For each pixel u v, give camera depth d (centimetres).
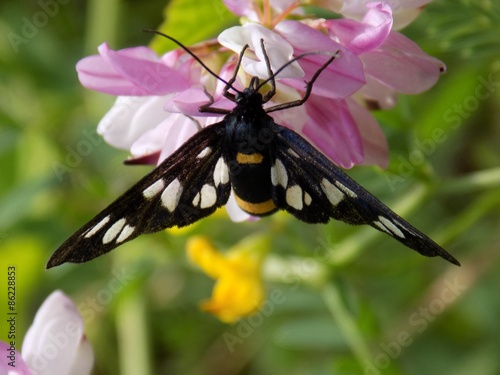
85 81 17
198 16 18
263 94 17
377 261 22
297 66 16
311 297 22
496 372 23
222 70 17
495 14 20
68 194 23
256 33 16
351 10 17
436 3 20
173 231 22
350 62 16
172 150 17
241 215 17
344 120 17
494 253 23
